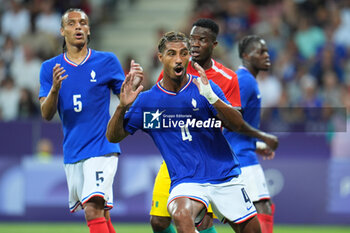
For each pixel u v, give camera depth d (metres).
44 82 20.84
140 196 36.62
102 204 20.25
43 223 37.00
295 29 52.28
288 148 37.94
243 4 53.94
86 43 21.08
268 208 22.83
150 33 57.34
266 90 46.50
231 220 17.56
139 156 36.97
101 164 20.36
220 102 17.09
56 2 54.81
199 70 16.97
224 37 51.75
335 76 48.34
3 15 54.47
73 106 20.48
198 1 55.66
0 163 37.41
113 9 58.97
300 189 36.66
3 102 46.25
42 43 51.53
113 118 17.22
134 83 17.06
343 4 53.44
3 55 50.78
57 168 37.34
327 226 36.38
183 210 16.73
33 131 39.53
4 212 37.16
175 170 17.64
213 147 17.72
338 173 36.53
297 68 48.66
